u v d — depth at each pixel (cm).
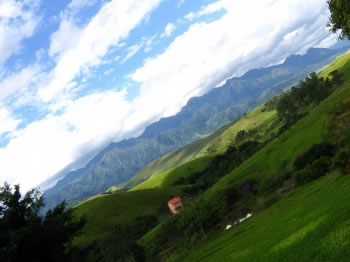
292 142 10325
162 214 17200
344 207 1698
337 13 2270
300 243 1582
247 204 8325
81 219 3488
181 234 7888
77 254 3459
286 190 6719
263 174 10306
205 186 19912
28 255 3036
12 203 3253
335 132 7644
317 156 7194
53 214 3369
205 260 4025
